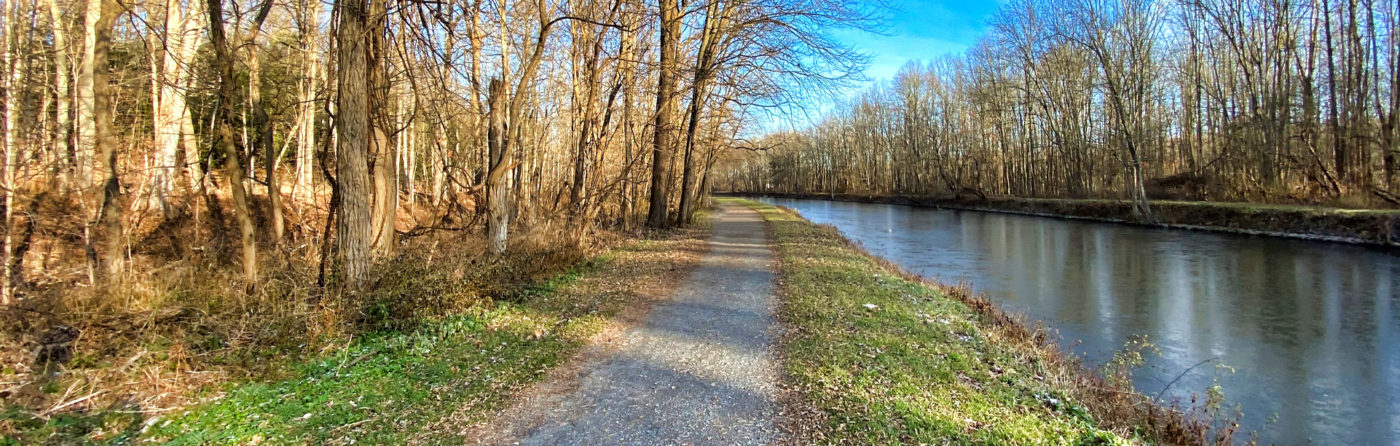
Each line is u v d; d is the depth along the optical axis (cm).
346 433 378
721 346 582
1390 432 532
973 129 4606
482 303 748
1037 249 1858
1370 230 1705
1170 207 2492
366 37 792
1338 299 1067
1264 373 689
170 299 640
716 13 1614
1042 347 697
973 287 1215
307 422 393
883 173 6275
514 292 831
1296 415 570
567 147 2092
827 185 7825
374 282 691
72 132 1298
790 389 461
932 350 564
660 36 1712
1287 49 2384
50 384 450
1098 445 377
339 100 684
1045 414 428
